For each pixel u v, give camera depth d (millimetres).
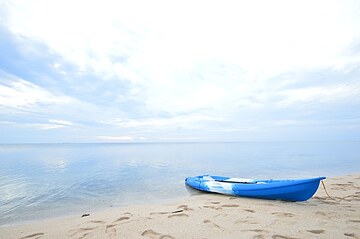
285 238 3768
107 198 8734
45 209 7289
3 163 21703
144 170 16656
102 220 5324
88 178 13297
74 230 4637
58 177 13617
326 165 19047
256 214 5363
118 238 4055
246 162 22125
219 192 8414
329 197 7262
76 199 8602
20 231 4828
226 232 4160
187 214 5531
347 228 4211
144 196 8992
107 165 20141
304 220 4770
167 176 13961
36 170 16781
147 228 4547
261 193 7211
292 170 16078
